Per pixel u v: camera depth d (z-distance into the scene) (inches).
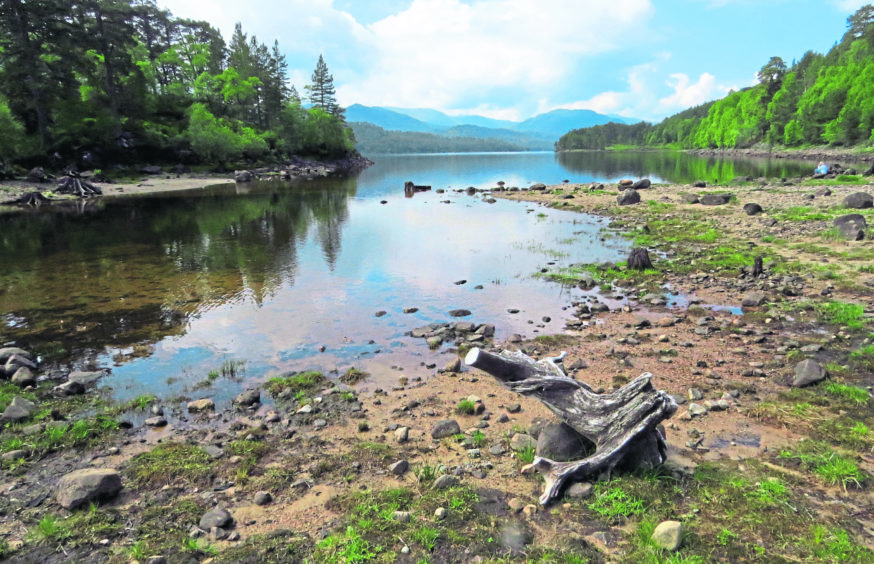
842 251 673.0
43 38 2185.0
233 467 239.3
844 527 177.6
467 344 411.5
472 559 170.1
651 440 220.8
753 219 978.1
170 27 4121.6
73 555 175.3
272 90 4234.7
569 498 205.2
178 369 369.1
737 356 368.5
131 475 230.5
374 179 2834.6
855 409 274.8
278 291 585.0
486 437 266.8
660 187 1726.1
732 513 187.8
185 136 2891.2
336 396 321.7
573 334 428.8
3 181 1860.2
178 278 645.9
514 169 3737.7
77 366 375.2
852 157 3230.8
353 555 171.3
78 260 754.8
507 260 740.0
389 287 600.4
